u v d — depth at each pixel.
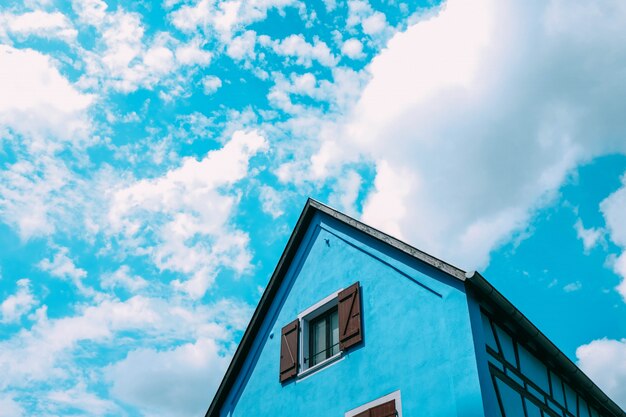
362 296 11.12
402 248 10.71
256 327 13.48
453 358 8.81
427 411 8.73
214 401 13.15
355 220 12.19
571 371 10.80
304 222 13.76
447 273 9.66
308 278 12.80
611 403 12.01
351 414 9.84
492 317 9.59
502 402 8.55
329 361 10.96
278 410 11.49
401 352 9.69
